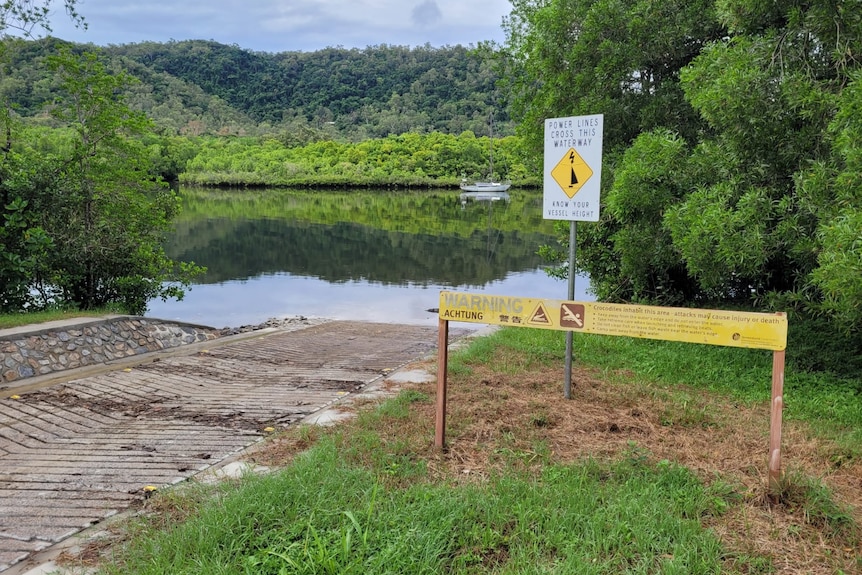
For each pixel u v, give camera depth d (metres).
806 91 6.64
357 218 39.03
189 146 76.81
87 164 11.77
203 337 10.47
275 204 49.69
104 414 5.72
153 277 13.23
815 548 3.15
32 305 10.91
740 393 6.36
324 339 10.30
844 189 5.86
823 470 4.25
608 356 7.74
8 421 5.49
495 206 50.25
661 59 10.14
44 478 4.21
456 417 5.05
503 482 3.72
